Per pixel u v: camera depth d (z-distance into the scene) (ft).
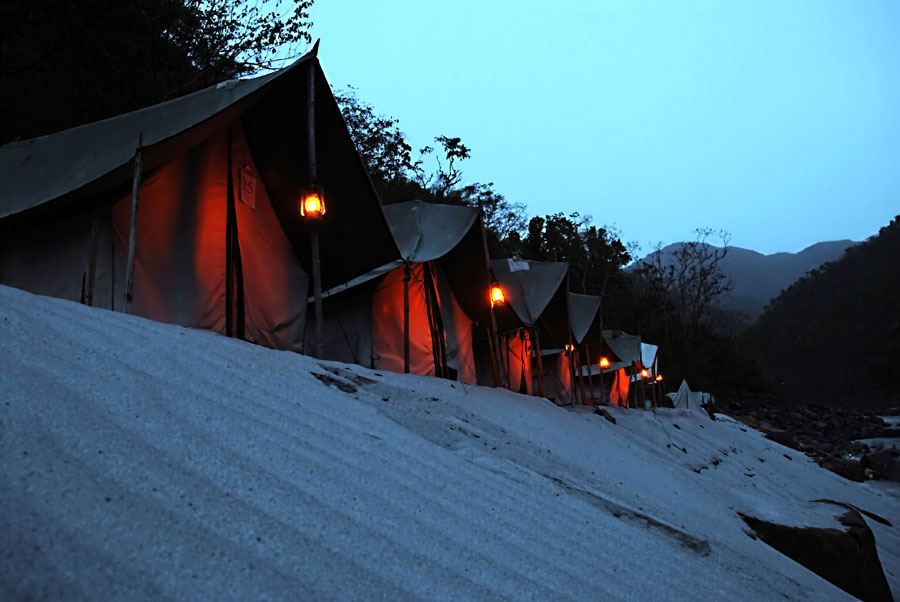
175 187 25.80
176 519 6.66
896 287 330.54
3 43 41.73
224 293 27.17
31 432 7.39
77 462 7.09
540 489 15.60
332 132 28.32
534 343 57.98
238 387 12.99
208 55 55.52
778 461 71.77
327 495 9.06
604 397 82.69
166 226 25.27
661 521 17.03
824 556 28.32
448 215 45.19
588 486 19.70
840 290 371.76
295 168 30.14
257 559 6.51
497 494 13.24
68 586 4.96
